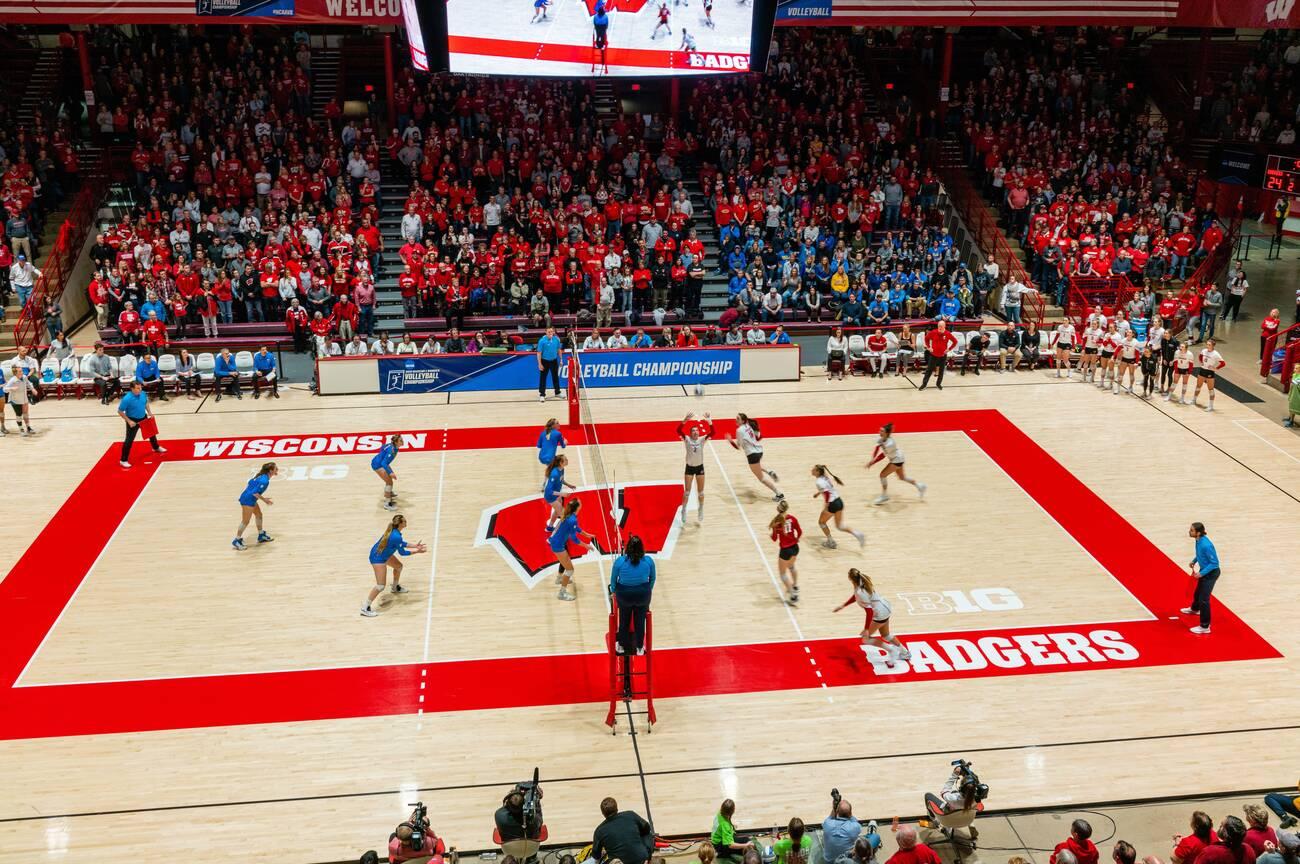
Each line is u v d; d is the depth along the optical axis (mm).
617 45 23938
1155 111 41250
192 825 13320
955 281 32312
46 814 13469
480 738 14992
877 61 41188
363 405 27172
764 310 32062
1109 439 25109
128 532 20469
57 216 33438
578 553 18469
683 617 17938
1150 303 31656
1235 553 19984
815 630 17594
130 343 29172
